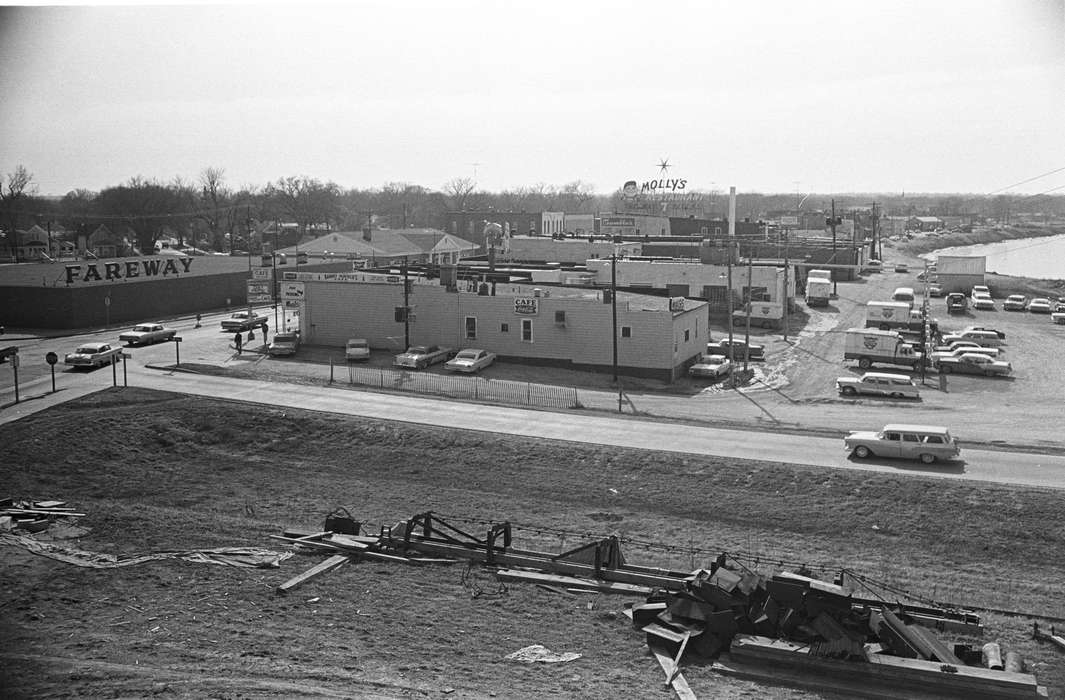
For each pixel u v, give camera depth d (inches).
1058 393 2298.2
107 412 1834.4
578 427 1808.6
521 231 6614.2
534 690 776.3
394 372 2333.9
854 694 786.8
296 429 1797.5
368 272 3004.4
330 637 885.2
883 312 3270.2
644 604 948.0
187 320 3363.7
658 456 1603.1
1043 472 1521.9
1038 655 904.9
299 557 1120.2
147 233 6614.2
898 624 867.4
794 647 833.5
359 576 1057.5
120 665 799.1
